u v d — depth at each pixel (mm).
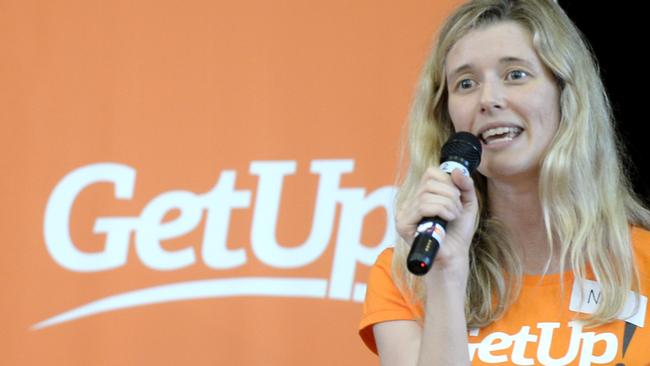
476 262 5496
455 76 5461
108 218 7973
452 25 5590
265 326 7836
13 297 7910
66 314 7891
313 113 8023
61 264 7938
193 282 7887
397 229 4855
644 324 5168
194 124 8039
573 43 5434
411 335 5422
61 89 8109
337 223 7910
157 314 7871
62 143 8055
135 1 8172
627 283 5270
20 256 7945
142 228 7957
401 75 8000
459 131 5379
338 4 8109
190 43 8117
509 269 5430
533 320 5285
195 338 7836
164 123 8055
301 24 8109
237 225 7930
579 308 5258
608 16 8578
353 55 8055
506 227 5492
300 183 7965
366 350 7793
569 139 5316
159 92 8086
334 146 7984
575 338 5176
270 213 7941
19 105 8102
